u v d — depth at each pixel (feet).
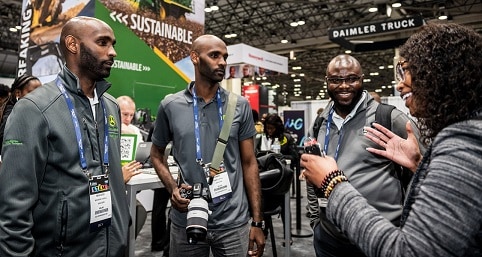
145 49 12.92
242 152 4.99
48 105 3.45
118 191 4.01
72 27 3.72
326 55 53.83
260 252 4.79
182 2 14.37
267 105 31.86
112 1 11.77
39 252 3.43
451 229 1.75
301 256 9.77
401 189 4.36
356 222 2.19
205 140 4.71
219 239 4.56
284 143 14.42
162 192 9.77
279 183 7.01
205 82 4.79
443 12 31.17
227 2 35.60
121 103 10.28
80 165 3.57
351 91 4.55
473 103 2.01
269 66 26.86
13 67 48.32
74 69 3.80
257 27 43.57
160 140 5.16
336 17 38.93
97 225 3.60
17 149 3.22
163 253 9.48
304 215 14.55
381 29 18.86
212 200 4.47
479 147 1.82
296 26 41.57
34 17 12.97
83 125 3.68
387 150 3.65
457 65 2.02
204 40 4.68
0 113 8.02
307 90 92.48
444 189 1.81
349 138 4.57
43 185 3.43
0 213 3.18
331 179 2.49
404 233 1.93
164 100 5.02
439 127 2.13
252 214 4.85
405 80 2.45
